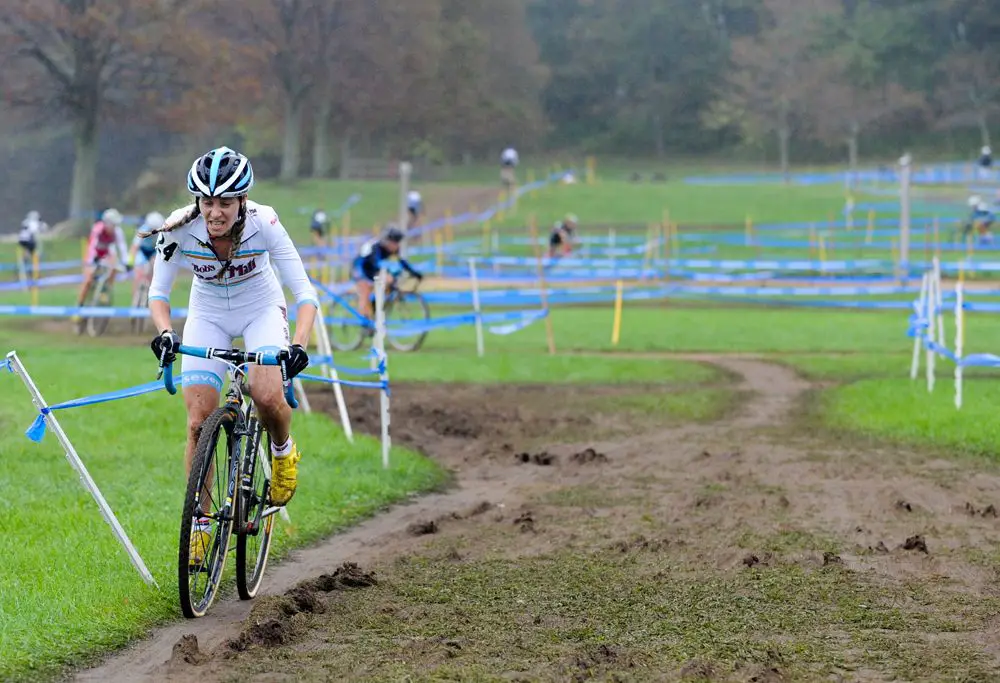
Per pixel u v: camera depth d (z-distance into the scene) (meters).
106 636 7.64
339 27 99.81
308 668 7.00
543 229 76.88
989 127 139.00
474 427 18.02
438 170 126.06
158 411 17.06
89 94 81.06
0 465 13.36
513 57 130.12
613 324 34.91
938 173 107.94
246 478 8.37
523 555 10.09
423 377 22.98
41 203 109.81
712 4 158.88
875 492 12.80
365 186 99.75
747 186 104.06
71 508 11.30
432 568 9.64
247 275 8.45
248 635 7.49
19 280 57.47
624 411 19.58
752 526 11.15
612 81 159.38
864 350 28.94
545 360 25.66
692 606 8.45
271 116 108.44
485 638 7.64
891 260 53.66
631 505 12.37
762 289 41.59
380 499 12.84
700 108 155.38
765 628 7.88
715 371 24.59
